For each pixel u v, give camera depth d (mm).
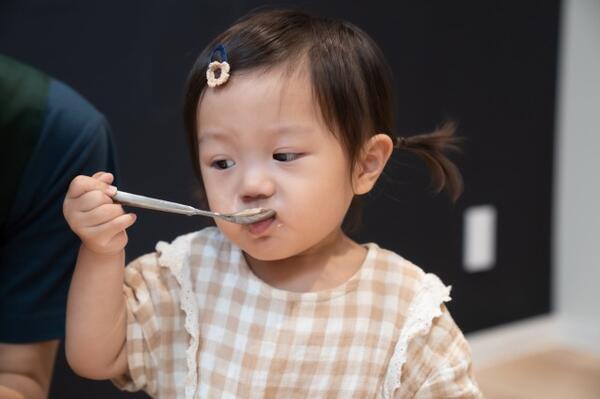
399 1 1977
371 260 911
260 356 872
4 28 1444
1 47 1444
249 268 910
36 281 1018
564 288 2477
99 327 868
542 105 2363
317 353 873
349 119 849
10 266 1016
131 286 927
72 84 1533
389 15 1960
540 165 2393
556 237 2467
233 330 891
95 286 861
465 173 2184
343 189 862
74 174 1021
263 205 828
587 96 2355
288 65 824
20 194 1003
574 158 2412
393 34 1973
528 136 2340
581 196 2412
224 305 902
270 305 885
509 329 2377
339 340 876
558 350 2432
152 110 1640
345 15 1871
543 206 2424
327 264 902
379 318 891
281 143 819
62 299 1029
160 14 1630
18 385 996
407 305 897
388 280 907
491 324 2338
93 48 1554
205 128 841
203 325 903
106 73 1573
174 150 1677
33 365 1026
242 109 815
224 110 823
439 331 888
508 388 2168
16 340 1008
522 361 2344
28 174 1004
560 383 2213
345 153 856
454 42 2105
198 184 974
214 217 825
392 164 1495
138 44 1608
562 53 2385
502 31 2217
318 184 830
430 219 2113
